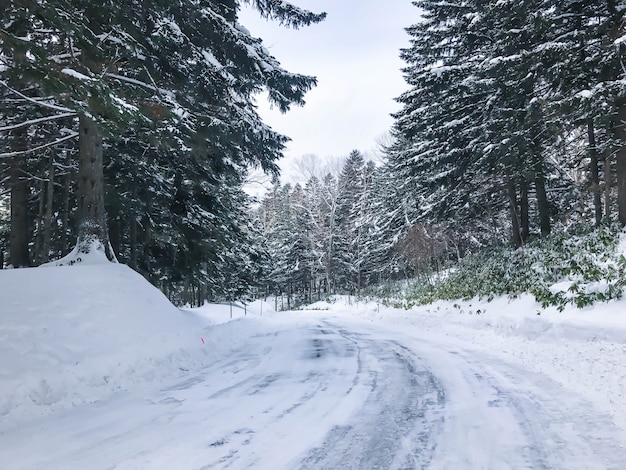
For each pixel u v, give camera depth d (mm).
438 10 18719
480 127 17750
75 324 7219
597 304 9000
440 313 16859
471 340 10742
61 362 6125
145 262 16266
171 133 10508
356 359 8680
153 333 8492
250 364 8461
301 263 54406
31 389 5285
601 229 13141
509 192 19266
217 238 16562
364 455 3719
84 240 10211
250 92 12922
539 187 18078
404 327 15609
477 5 16844
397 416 4758
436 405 5137
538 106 13539
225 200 22188
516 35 14250
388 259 40688
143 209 14891
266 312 31141
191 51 10492
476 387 5941
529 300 11914
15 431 4453
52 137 13312
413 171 20344
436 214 22516
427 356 8672
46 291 7672
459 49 19125
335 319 23344
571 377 6133
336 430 4352
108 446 3988
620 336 6906
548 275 12703
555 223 24844
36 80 6234
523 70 13594
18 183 13141
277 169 13781
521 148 15359
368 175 50969
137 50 9438
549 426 4281
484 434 4129
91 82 6496
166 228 15141
